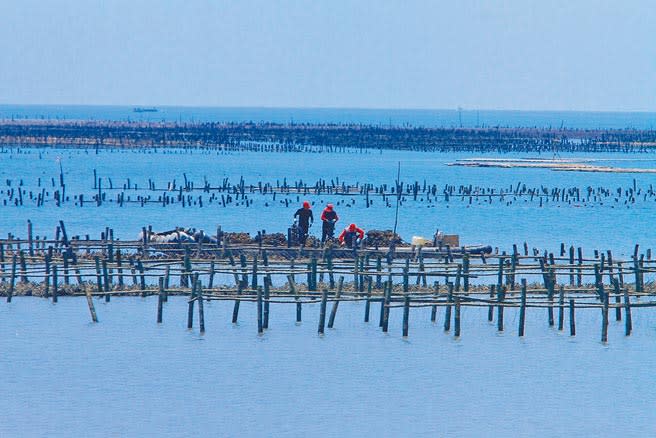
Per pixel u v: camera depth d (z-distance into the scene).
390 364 43.97
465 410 38.34
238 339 47.53
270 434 35.88
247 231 90.00
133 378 41.66
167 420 37.06
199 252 61.62
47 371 42.34
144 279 56.09
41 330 48.38
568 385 41.59
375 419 37.38
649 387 41.25
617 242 85.75
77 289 55.59
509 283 55.75
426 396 40.09
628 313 49.31
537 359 45.06
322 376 42.19
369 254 57.75
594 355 45.78
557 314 53.94
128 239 81.81
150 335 47.88
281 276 63.22
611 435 36.06
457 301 48.47
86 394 39.69
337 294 49.59
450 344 47.38
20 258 55.97
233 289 52.34
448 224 96.75
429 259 65.38
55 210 104.31
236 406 38.53
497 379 41.97
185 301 55.28
